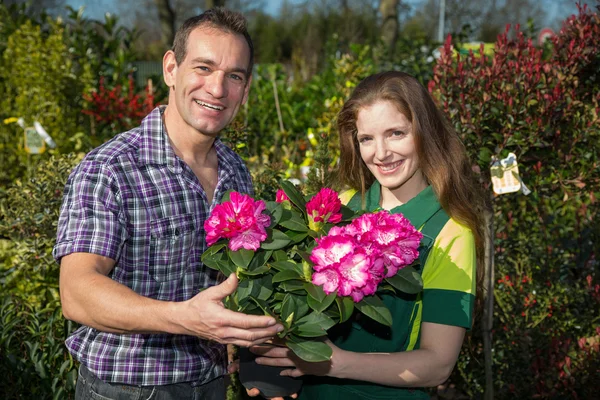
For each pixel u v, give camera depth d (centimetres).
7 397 252
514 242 348
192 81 186
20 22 638
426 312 180
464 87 304
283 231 173
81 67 634
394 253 155
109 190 173
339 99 536
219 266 163
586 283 354
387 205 208
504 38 312
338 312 159
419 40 616
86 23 661
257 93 636
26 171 599
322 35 2836
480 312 304
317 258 151
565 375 310
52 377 252
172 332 151
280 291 164
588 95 325
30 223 318
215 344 196
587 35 306
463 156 197
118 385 181
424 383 176
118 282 167
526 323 330
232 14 190
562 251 372
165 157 184
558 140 309
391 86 187
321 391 192
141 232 179
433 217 190
